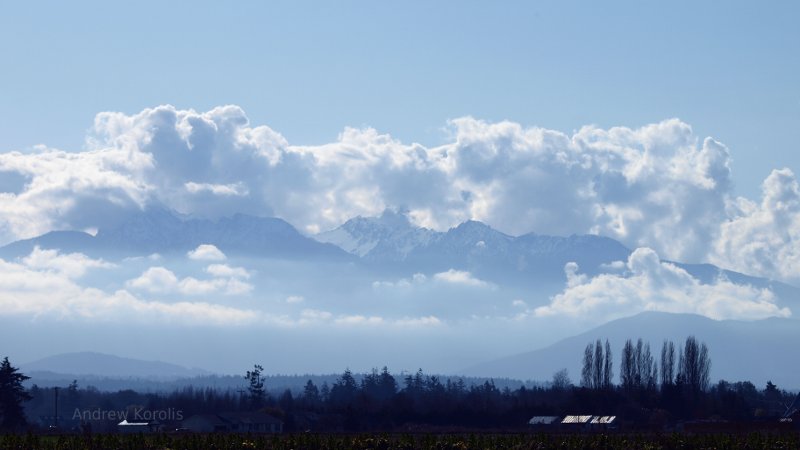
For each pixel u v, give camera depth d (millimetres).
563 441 181250
